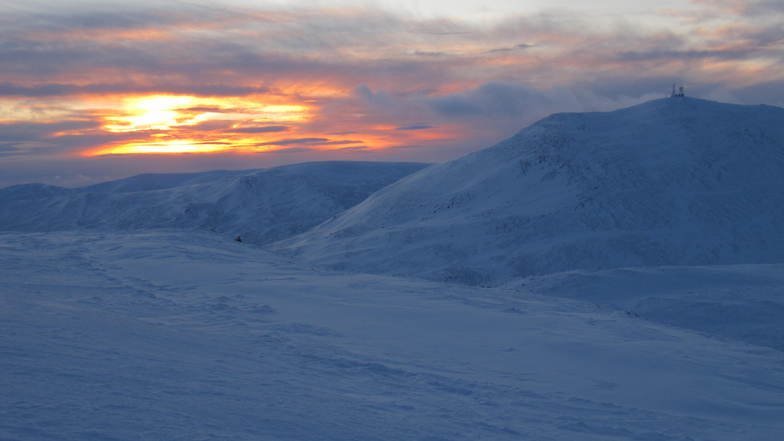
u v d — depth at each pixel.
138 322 9.77
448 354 11.31
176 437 3.70
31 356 5.30
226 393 5.41
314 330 12.49
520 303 19.02
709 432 7.54
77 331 7.30
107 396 4.37
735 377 10.99
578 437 6.57
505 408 7.56
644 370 11.02
